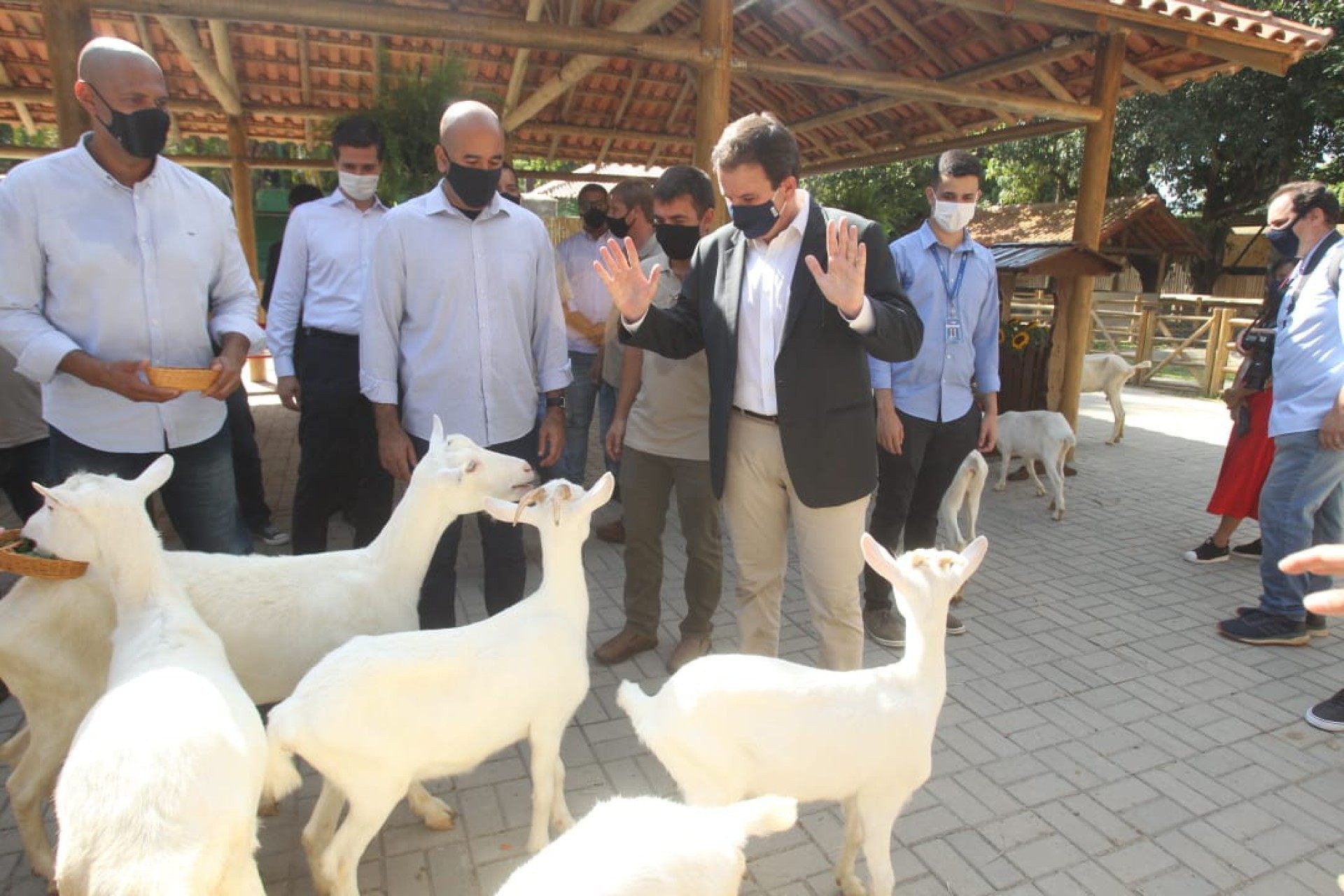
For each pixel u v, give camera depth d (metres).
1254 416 5.55
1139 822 3.08
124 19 7.91
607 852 1.70
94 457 2.96
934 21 7.79
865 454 2.99
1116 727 3.72
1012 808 3.13
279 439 8.89
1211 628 4.79
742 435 3.11
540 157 13.05
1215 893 2.74
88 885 1.68
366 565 2.96
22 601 2.45
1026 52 7.76
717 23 5.82
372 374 3.47
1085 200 7.82
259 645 2.65
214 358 3.18
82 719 2.50
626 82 10.47
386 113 6.51
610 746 3.48
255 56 9.05
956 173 4.10
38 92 9.09
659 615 4.23
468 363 3.50
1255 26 6.50
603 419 6.16
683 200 3.55
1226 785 3.32
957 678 4.13
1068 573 5.64
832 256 2.51
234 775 1.86
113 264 2.83
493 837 2.92
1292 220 4.40
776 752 2.27
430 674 2.30
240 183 10.83
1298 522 4.45
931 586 2.35
